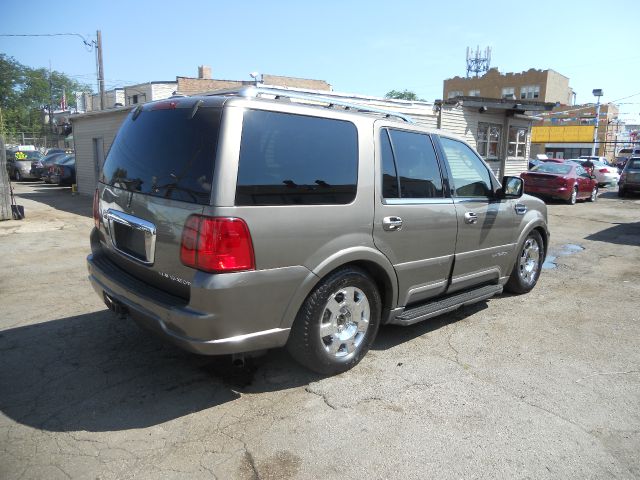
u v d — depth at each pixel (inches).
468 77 2237.9
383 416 123.6
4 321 182.9
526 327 190.1
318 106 136.2
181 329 112.7
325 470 102.7
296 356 135.0
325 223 128.2
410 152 159.3
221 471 101.6
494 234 194.7
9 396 129.1
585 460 109.0
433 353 163.2
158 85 1182.9
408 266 155.6
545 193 656.4
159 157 126.1
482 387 140.3
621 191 775.7
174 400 128.7
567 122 2086.6
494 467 105.6
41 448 107.5
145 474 100.1
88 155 701.3
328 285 131.5
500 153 740.0
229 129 113.7
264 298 117.7
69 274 251.9
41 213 498.0
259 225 115.0
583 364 157.8
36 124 2518.5
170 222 117.2
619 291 243.0
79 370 144.3
